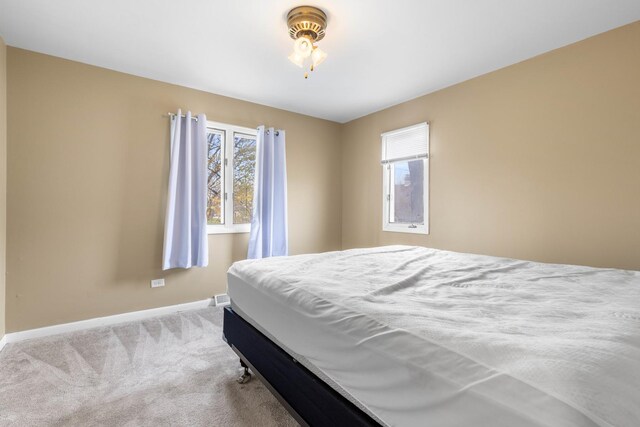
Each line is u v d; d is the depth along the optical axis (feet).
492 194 9.25
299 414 4.10
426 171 11.05
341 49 8.12
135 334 8.40
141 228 9.73
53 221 8.43
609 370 2.03
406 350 2.69
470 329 2.84
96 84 9.03
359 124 13.83
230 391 5.86
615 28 7.05
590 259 7.40
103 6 6.46
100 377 6.28
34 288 8.19
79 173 8.78
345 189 14.55
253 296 5.35
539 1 6.23
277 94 11.21
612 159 7.09
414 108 11.53
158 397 5.65
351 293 4.09
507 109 8.91
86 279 8.89
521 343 2.42
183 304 10.48
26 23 7.04
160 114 10.07
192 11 6.61
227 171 11.48
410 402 2.53
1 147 7.58
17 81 7.98
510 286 4.63
